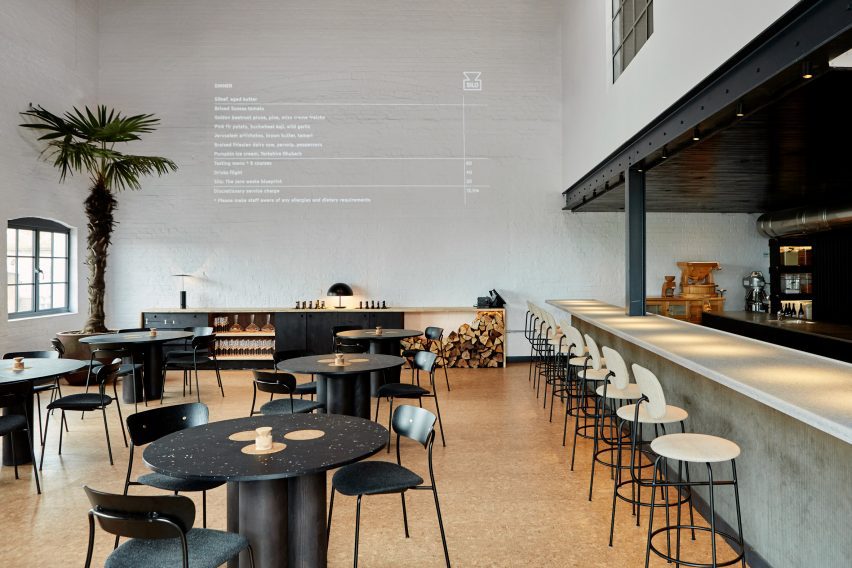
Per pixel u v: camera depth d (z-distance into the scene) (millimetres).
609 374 3775
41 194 7492
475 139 9000
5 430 3643
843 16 2422
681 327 4754
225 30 8883
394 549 3002
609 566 2816
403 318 8633
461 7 8984
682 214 9156
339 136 8953
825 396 2203
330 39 8945
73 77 8180
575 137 7984
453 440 4969
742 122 4125
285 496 2361
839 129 4305
